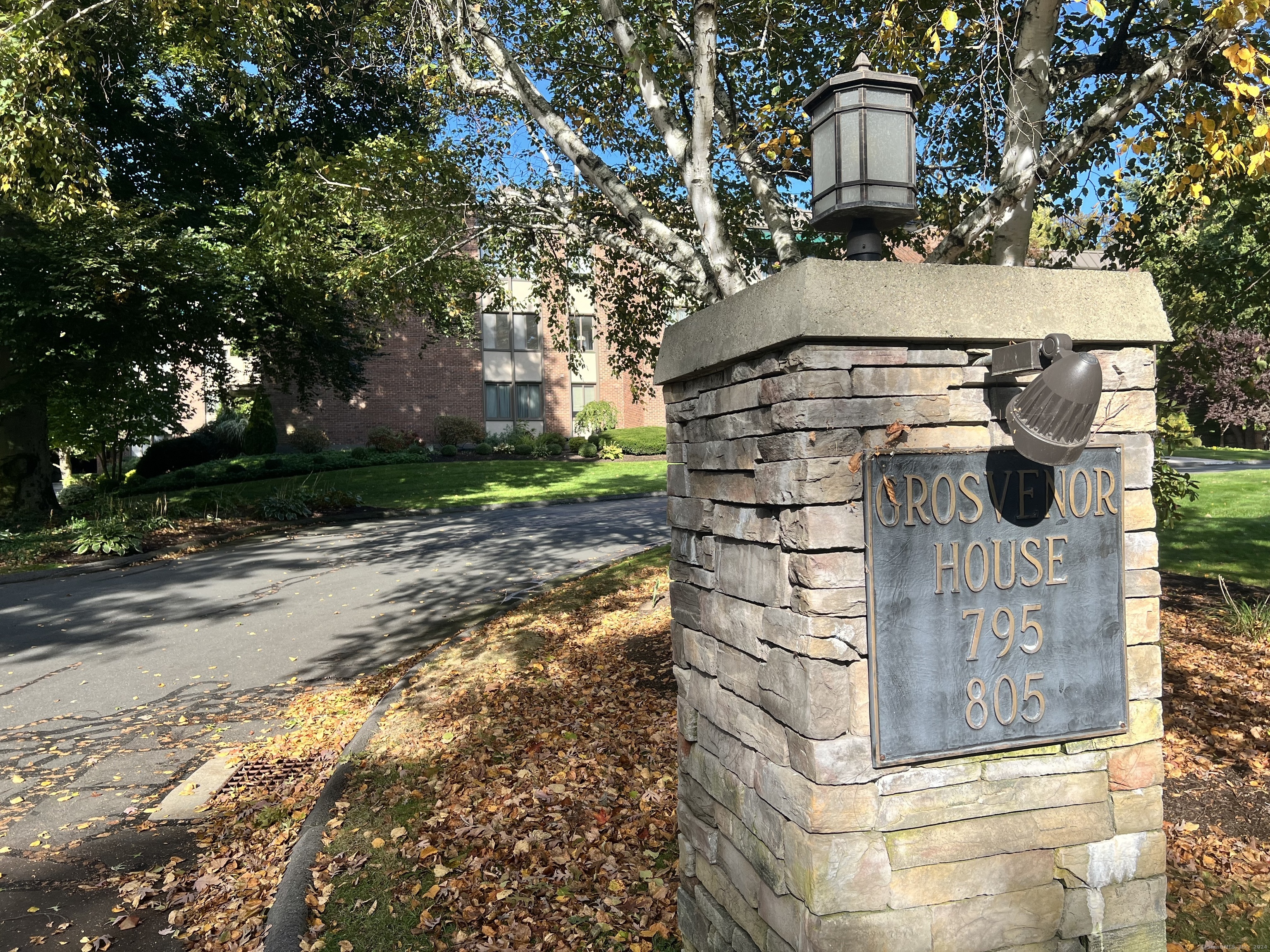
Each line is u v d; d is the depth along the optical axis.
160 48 12.33
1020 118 4.81
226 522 17.42
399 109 15.80
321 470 25.23
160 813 4.91
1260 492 13.95
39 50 8.45
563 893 3.57
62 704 7.05
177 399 18.61
